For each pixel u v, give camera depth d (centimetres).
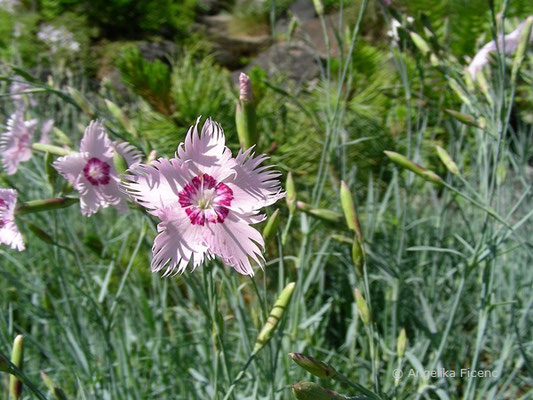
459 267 17
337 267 21
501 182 14
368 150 25
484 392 15
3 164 17
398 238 19
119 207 13
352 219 10
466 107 18
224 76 27
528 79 16
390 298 17
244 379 16
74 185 13
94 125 13
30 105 22
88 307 17
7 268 22
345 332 20
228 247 9
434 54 15
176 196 10
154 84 23
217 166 10
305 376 15
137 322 19
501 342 17
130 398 16
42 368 18
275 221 10
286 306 10
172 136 24
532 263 16
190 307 20
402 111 27
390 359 15
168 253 9
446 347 17
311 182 24
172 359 17
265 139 24
